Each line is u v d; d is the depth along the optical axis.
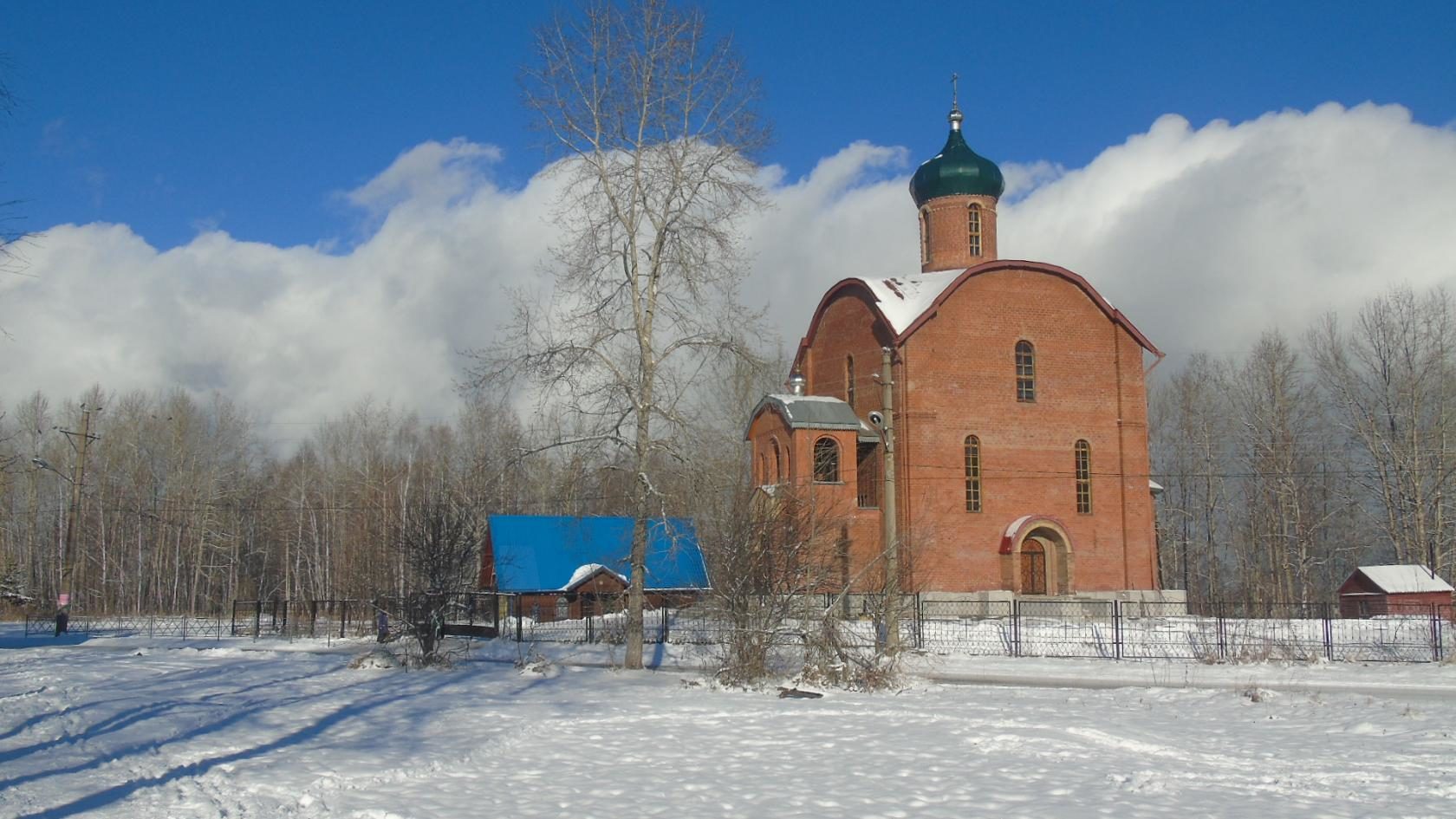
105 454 77.94
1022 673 28.25
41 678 26.17
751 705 20.59
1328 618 33.47
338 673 27.70
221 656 34.03
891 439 25.53
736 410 37.09
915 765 14.70
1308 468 65.12
